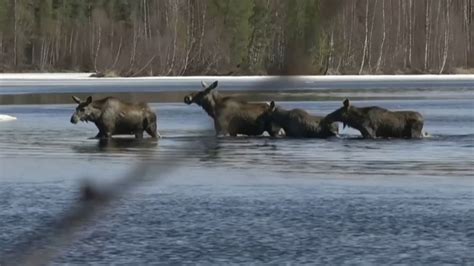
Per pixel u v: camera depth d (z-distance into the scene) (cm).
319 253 2650
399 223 3138
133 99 12331
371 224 3123
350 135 6694
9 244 2606
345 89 14900
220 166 4788
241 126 6556
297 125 6525
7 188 4019
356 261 2542
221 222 3170
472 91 14250
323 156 5284
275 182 4175
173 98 12569
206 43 18312
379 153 5447
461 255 2617
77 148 5838
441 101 11281
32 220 3131
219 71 18262
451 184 4091
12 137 6725
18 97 13012
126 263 2495
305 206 3506
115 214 3186
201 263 2516
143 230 2984
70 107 10650
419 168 4684
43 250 773
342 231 2994
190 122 7962
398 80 17588
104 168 4644
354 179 4272
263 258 2580
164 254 2630
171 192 3825
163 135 6675
